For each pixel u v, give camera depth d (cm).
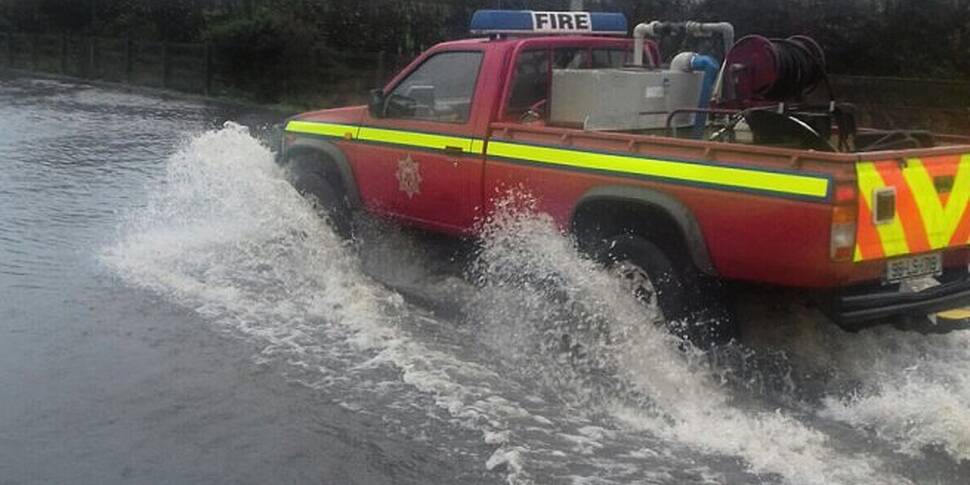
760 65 655
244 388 563
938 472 475
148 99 2528
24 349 614
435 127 726
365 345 635
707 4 1666
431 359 612
